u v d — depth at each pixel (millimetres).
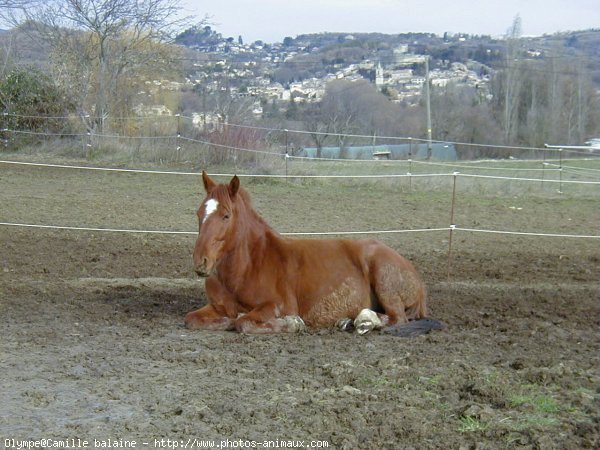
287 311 8000
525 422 5395
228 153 23531
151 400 5848
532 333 7988
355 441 5090
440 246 13992
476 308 9438
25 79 27703
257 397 5906
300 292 8062
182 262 12305
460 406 5715
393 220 16531
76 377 6375
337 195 19641
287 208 17531
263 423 5398
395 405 5742
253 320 7848
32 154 25250
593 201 20672
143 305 9266
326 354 7086
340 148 30156
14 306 9062
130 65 29531
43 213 15898
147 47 29969
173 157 24047
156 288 10398
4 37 31641
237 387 6133
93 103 28922
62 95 28031
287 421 5441
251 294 7926
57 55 29125
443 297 10039
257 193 19484
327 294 8047
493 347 7414
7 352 7086
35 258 12133
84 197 18000
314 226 15500
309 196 19328
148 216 16031
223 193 7680
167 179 21062
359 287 8133
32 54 32125
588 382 6250
